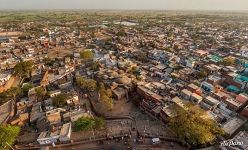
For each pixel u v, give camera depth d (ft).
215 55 570.05
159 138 267.59
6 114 322.75
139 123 299.38
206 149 241.55
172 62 503.61
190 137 241.55
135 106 343.67
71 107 332.39
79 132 280.51
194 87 354.54
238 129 270.26
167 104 321.52
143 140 265.95
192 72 434.71
